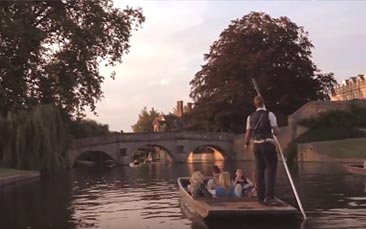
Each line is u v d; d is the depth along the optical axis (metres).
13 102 9.49
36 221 13.05
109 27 11.11
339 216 11.81
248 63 67.50
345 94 115.88
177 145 75.00
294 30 70.56
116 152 71.88
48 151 39.41
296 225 10.43
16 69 9.02
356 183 21.52
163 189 23.61
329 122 56.53
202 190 13.25
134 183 28.97
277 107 67.81
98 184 28.72
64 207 16.39
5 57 8.97
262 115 10.91
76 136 72.25
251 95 67.62
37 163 39.00
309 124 57.00
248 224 10.65
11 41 8.93
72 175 40.78
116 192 22.44
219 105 69.62
